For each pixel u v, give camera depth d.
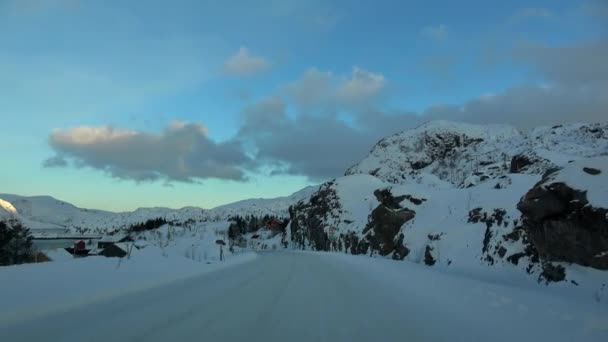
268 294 13.91
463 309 10.68
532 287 14.83
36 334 7.57
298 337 7.99
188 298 12.55
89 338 7.45
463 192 45.31
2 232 43.81
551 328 8.26
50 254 47.06
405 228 46.50
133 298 11.98
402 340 7.85
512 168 68.94
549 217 14.66
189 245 50.88
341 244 79.12
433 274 19.86
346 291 14.81
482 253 23.34
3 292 10.44
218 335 8.00
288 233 133.88
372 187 102.25
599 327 8.04
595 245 12.79
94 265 16.55
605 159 14.54
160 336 7.78
